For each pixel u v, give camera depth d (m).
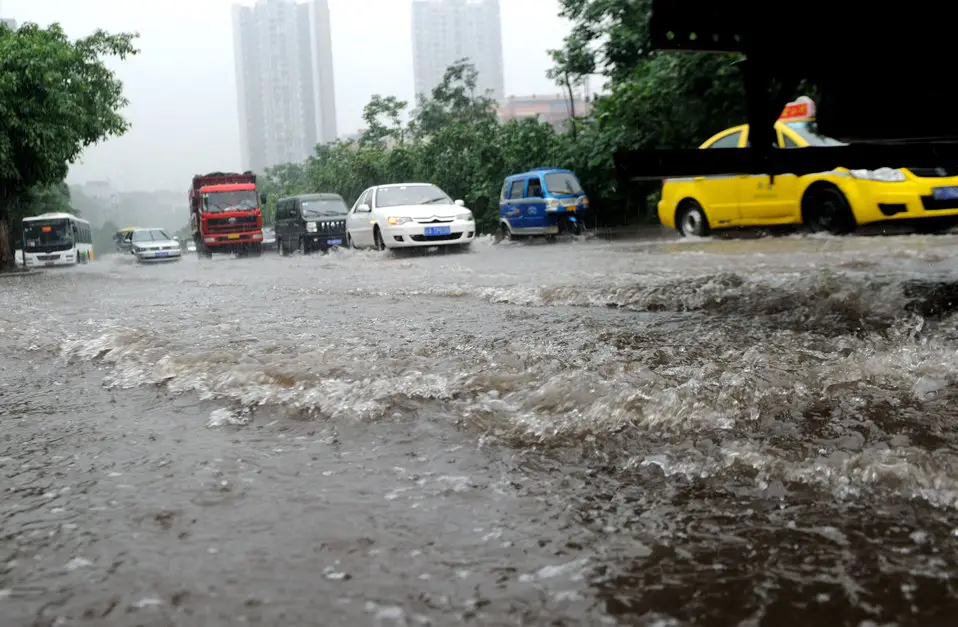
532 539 1.38
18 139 19.91
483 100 38.94
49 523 1.56
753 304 4.17
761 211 10.20
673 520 1.44
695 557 1.28
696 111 14.21
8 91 19.31
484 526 1.45
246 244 27.03
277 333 3.93
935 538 1.30
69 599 1.22
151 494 1.70
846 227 9.12
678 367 2.51
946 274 4.95
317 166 57.75
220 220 26.39
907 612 1.09
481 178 24.03
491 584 1.22
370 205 14.97
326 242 23.28
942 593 1.13
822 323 3.46
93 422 2.42
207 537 1.44
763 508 1.47
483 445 1.93
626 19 18.58
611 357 2.77
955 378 2.19
